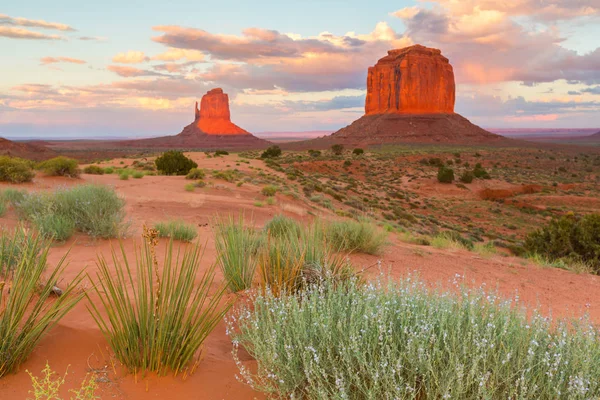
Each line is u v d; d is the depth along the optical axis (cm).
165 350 355
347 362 295
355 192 6475
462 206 6919
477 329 312
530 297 864
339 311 361
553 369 275
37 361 346
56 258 711
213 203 1986
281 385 308
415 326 322
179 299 372
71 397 303
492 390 265
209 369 374
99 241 892
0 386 312
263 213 1906
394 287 415
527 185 8688
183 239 1007
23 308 349
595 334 358
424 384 287
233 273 595
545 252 1886
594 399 260
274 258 576
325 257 541
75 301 377
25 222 949
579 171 12838
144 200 1827
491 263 1266
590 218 1850
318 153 12988
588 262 1709
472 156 15250
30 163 2716
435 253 1325
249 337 383
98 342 386
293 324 348
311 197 3972
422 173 10025
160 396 325
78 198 1002
